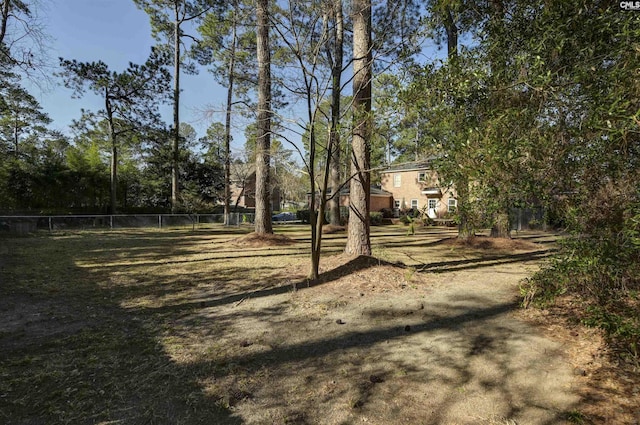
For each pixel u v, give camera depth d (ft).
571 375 8.82
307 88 17.58
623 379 8.46
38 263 24.81
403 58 14.37
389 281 18.25
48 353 10.36
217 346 10.90
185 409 7.63
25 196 66.18
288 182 54.60
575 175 7.09
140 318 13.53
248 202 127.03
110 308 14.79
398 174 98.22
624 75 5.67
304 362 9.82
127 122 70.03
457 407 7.59
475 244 33.09
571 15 6.81
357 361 9.84
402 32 17.49
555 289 10.27
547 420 7.09
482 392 8.18
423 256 28.14
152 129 69.51
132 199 91.35
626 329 7.07
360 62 19.80
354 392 8.25
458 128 8.18
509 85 7.32
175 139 70.95
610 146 6.38
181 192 83.30
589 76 6.17
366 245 22.12
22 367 9.46
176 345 10.97
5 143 65.36
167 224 66.28
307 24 19.97
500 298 15.81
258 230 37.60
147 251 31.55
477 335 11.59
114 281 19.70
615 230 6.85
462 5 9.77
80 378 8.91
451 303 15.12
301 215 87.51
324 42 18.75
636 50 5.56
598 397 7.80
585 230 7.48
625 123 5.38
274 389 8.42
